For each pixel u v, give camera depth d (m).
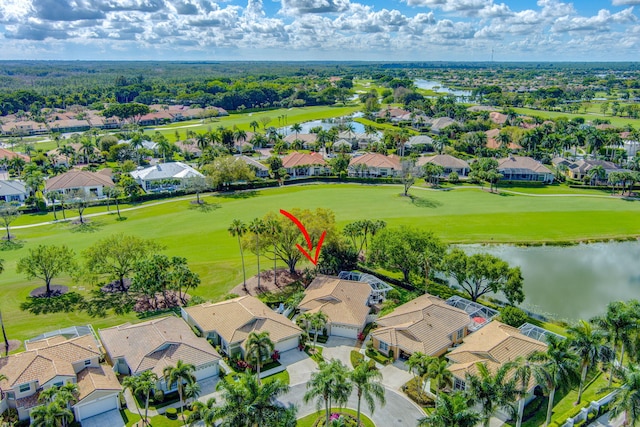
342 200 139.12
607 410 52.53
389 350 64.06
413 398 54.94
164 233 109.56
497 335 61.12
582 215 126.44
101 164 189.38
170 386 52.09
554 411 52.78
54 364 54.41
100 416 52.25
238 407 42.38
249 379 44.66
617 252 103.31
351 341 67.88
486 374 47.03
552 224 118.81
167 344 59.47
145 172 157.62
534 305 79.19
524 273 91.69
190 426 49.97
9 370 53.12
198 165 181.00
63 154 186.25
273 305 76.19
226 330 64.75
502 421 51.53
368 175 171.88
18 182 145.50
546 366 47.25
